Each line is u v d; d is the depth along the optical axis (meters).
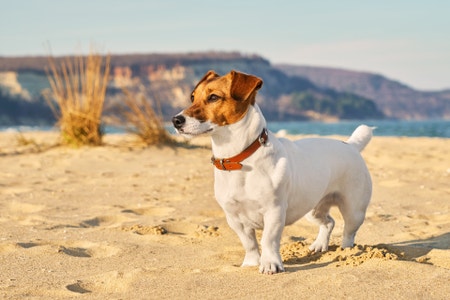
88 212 2.93
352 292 1.83
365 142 2.37
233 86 1.98
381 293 1.82
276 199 2.03
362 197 2.26
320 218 2.32
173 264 2.19
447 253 2.15
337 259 2.13
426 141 7.39
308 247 2.34
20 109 83.19
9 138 8.13
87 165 4.61
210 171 4.23
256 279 1.97
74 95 5.70
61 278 2.06
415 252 2.21
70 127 5.59
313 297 1.82
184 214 2.88
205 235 2.53
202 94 2.01
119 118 5.70
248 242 2.12
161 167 4.49
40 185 3.67
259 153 2.01
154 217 2.83
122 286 1.97
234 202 2.04
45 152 5.40
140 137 5.62
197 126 1.98
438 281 1.88
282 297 1.83
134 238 2.48
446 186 3.54
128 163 4.69
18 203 3.11
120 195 3.30
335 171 2.21
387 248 2.23
